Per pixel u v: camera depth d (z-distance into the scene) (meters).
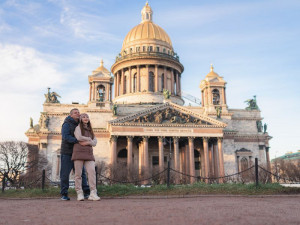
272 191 30.09
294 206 17.56
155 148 106.44
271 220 12.16
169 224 11.31
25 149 92.62
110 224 11.34
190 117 96.69
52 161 100.44
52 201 20.12
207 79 116.00
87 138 19.53
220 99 115.38
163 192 29.97
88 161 19.88
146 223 11.51
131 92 128.88
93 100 106.44
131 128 91.69
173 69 134.75
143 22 147.88
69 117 20.16
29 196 29.41
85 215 13.42
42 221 12.08
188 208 15.87
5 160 86.56
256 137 115.56
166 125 93.44
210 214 13.68
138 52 131.38
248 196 28.25
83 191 21.08
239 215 13.41
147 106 110.88
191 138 94.06
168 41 140.38
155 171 85.88
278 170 99.94
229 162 107.06
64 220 12.22
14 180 78.94
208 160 93.38
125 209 15.38
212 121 96.81
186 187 32.25
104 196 27.30
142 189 30.20
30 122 113.81
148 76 129.12
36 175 81.75
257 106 120.38
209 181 88.81
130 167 85.62
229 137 109.50
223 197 27.59
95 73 108.94
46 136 101.56
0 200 27.69
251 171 80.75
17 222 11.91
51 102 106.94
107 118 105.38
